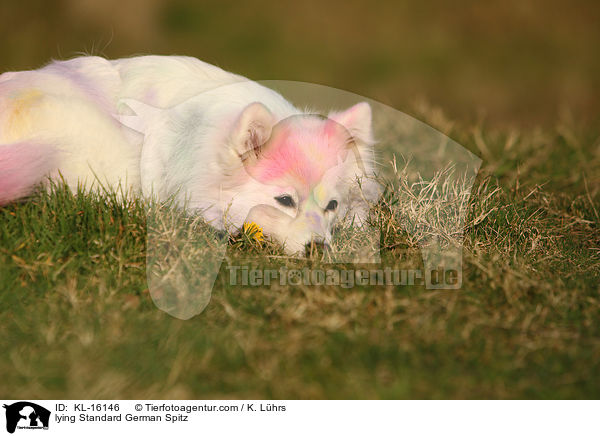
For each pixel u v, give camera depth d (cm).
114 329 571
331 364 548
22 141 746
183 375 532
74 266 643
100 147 770
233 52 2269
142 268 652
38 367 535
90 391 518
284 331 581
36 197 742
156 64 834
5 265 628
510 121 1792
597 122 1330
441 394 528
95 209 707
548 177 967
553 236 768
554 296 642
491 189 849
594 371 548
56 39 2167
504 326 597
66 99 768
